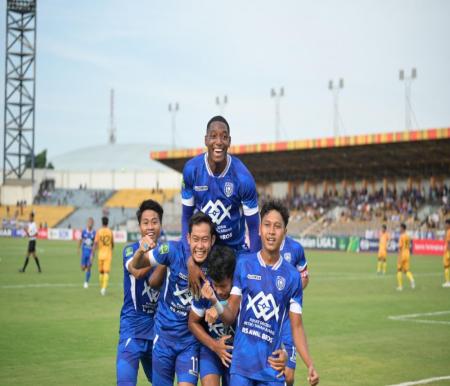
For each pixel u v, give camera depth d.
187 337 6.58
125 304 7.06
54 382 8.53
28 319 14.02
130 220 71.38
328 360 10.22
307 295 20.08
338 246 53.47
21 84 83.12
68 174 95.25
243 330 5.84
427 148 51.66
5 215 79.62
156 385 6.75
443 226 52.34
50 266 30.58
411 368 9.66
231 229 6.89
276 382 5.77
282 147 56.78
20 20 81.88
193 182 6.78
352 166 62.19
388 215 57.50
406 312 15.92
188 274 6.41
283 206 5.92
